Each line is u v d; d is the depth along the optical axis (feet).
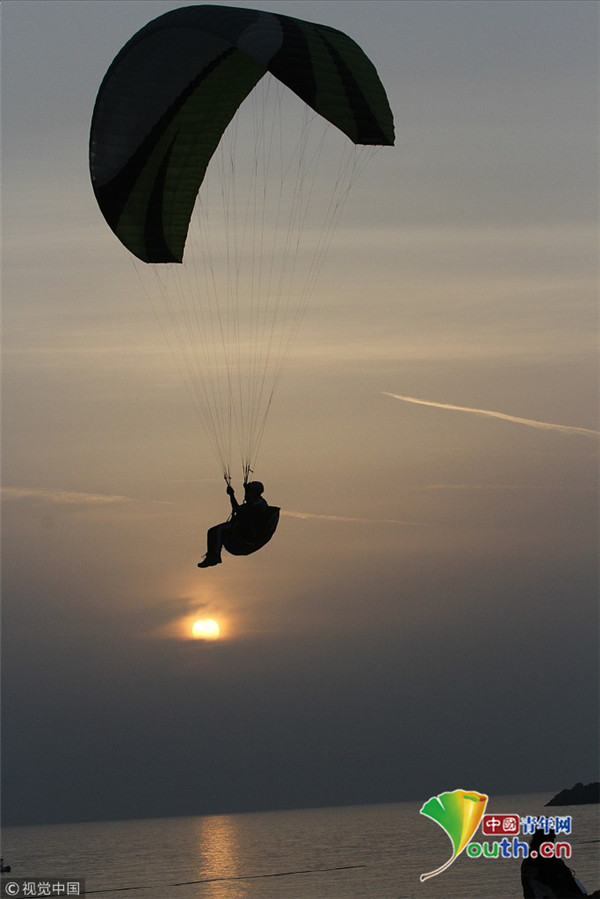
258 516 59.98
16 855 448.65
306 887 158.40
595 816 352.28
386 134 58.65
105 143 66.85
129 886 192.95
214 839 535.19
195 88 66.69
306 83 56.90
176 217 71.82
